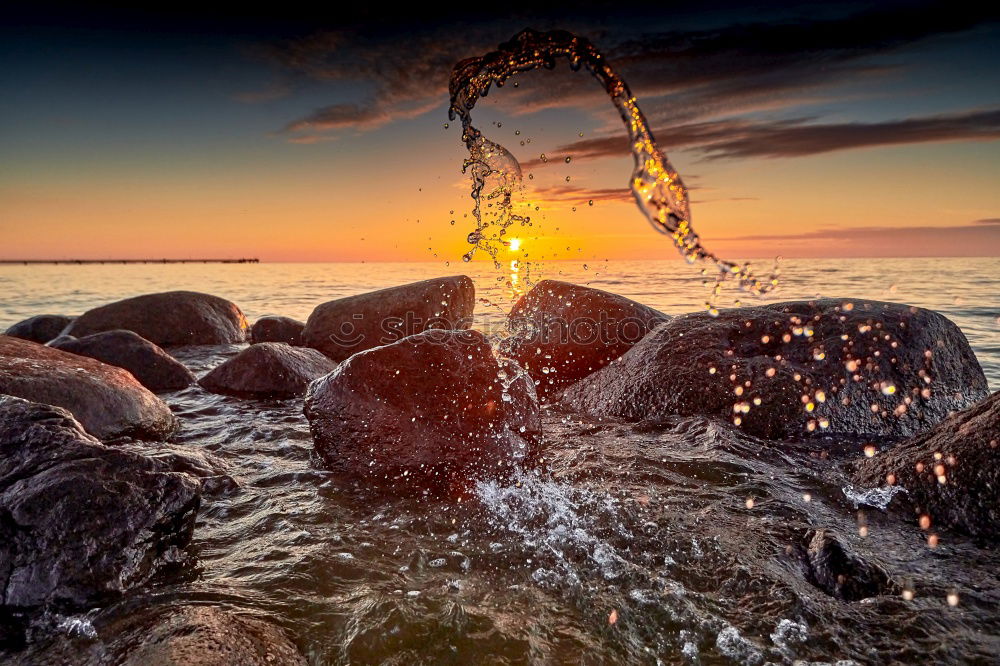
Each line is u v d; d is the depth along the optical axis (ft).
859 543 9.55
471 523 10.30
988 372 24.41
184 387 21.03
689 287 70.44
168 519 8.77
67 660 6.68
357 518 10.51
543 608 7.77
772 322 17.71
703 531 9.84
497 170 13.67
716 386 16.24
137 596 7.91
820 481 12.10
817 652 6.91
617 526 10.08
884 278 79.25
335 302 29.50
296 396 19.99
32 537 7.82
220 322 33.37
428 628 7.26
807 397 15.52
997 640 7.08
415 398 12.84
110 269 199.93
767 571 8.57
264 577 8.46
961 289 59.67
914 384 16.15
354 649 6.88
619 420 16.71
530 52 9.22
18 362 14.92
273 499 11.38
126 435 14.73
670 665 6.73
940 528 10.09
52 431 9.20
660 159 7.79
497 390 13.37
